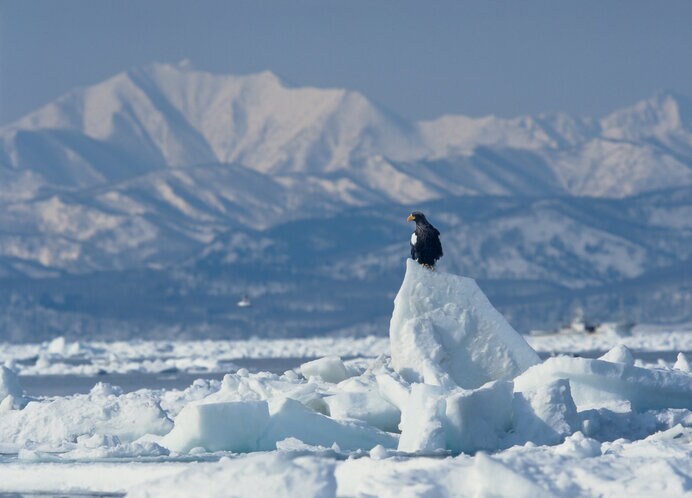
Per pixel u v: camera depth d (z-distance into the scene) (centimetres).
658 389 6038
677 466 4344
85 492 4916
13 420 6488
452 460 4678
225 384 6544
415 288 6475
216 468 4006
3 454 5859
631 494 4081
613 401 5978
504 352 6419
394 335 6450
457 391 5716
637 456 4644
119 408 6375
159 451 5562
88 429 6338
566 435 5503
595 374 5988
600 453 4741
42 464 5331
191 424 5581
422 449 5234
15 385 7744
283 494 3781
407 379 6322
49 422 6406
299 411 5631
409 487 4200
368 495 4184
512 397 5597
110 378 15712
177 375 16162
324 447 5491
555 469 4294
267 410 5647
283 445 5400
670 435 5488
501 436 5506
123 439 6247
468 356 6425
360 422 5700
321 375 6869
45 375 17075
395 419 5872
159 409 6334
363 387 6212
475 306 6475
